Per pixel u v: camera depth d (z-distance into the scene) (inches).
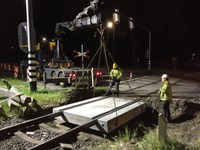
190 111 448.5
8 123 356.2
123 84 751.1
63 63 730.8
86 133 337.4
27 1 510.0
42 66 781.9
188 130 364.2
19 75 928.9
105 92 577.3
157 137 272.5
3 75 943.7
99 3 482.6
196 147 275.3
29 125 337.1
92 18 501.0
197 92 613.3
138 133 366.0
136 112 405.4
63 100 465.1
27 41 532.7
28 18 511.5
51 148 290.4
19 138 316.2
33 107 399.9
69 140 319.3
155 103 470.6
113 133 351.9
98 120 330.0
